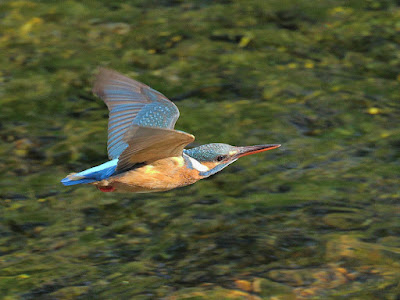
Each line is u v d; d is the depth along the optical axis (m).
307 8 19.56
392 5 19.67
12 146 14.59
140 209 12.94
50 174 13.85
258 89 16.33
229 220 12.48
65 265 11.50
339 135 14.84
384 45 17.97
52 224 12.56
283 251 11.55
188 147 14.18
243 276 10.95
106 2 20.12
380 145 14.48
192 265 11.35
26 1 20.11
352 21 18.95
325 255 11.38
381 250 11.42
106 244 12.02
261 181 13.57
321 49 17.92
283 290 10.56
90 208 12.98
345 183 13.40
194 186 13.55
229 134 14.72
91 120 15.48
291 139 14.72
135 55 17.67
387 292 10.41
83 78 16.80
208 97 16.09
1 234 12.33
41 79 16.75
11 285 10.98
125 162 8.10
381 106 15.73
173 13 19.52
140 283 10.93
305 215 12.51
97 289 10.85
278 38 18.30
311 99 15.98
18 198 13.20
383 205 12.73
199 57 17.58
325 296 10.41
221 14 19.39
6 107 15.76
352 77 16.83
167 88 16.38
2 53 17.72
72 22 19.08
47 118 15.49
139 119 8.73
